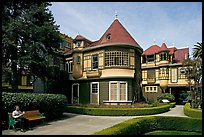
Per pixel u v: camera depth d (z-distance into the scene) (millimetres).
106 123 14312
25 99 13078
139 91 27172
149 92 39188
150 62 40031
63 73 27703
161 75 37156
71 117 17500
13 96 12383
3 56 17578
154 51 40188
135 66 25406
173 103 29531
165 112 22328
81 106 21156
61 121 15148
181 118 12906
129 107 19969
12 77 19000
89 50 26484
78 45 27891
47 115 15367
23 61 17688
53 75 22203
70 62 29375
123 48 24094
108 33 25781
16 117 11336
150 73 39500
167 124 12891
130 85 23766
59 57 28781
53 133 10820
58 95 17016
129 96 23484
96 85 25047
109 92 23422
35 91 28156
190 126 12648
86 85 26188
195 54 27172
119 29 25875
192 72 21750
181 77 35281
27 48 18000
